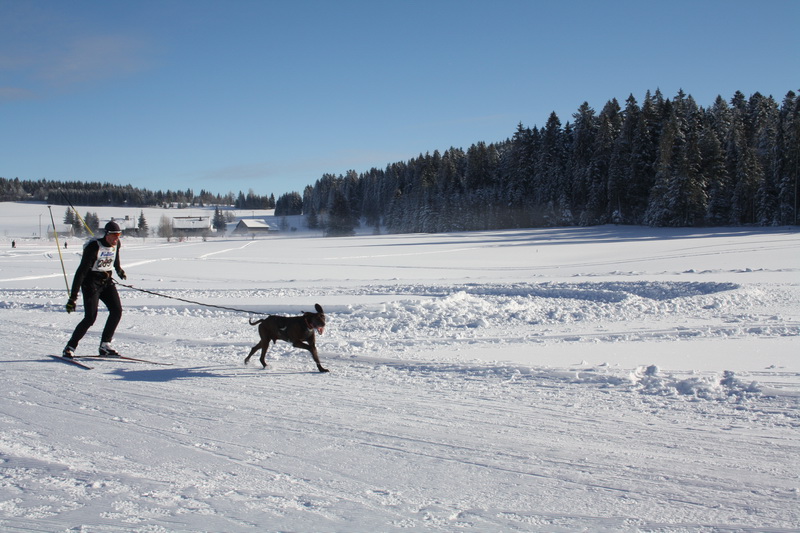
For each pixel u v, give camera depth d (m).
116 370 7.64
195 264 34.41
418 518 3.48
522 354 8.41
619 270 25.36
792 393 5.90
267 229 161.12
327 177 183.62
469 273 26.20
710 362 7.65
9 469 4.19
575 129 86.31
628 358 8.02
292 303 14.96
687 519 3.47
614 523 3.42
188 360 8.31
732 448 4.62
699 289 17.03
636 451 4.60
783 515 3.51
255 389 6.66
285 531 3.30
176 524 3.37
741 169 64.62
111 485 3.93
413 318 12.07
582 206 81.56
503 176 105.25
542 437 4.95
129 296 17.00
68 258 40.97
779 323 10.98
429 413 5.67
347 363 8.04
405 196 123.69
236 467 4.31
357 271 28.14
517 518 3.49
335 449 4.70
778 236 45.66
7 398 6.21
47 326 11.33
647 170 74.44
